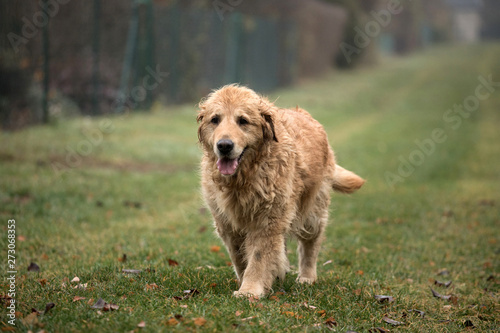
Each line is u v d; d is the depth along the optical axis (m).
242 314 4.74
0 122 15.70
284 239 5.94
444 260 7.88
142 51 20.97
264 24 31.09
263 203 5.50
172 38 22.84
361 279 6.60
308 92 32.59
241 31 27.70
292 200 5.70
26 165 12.11
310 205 6.31
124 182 11.86
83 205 9.92
